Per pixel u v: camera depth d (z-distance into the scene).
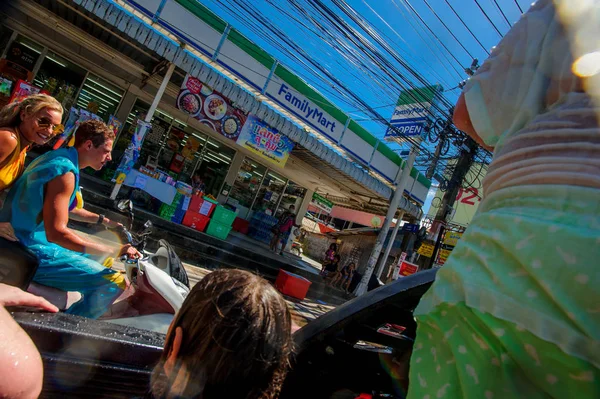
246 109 9.27
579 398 0.55
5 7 8.65
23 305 1.13
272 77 9.52
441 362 0.72
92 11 7.02
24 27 9.45
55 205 1.96
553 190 0.66
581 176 0.64
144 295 2.31
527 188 0.71
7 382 0.64
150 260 2.63
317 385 1.38
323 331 1.34
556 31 0.81
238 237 12.48
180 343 0.78
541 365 0.59
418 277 1.36
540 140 0.74
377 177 12.98
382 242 12.25
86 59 10.30
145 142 11.84
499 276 0.67
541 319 0.59
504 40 0.95
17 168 2.12
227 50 8.70
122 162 8.49
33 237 2.04
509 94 0.88
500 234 0.71
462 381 0.65
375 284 11.41
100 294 2.16
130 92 11.25
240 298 0.77
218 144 13.26
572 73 0.75
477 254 0.74
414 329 1.44
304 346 1.33
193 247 9.09
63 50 10.07
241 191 14.19
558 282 0.59
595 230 0.59
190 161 12.77
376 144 11.92
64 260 2.11
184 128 12.48
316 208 20.89
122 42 8.54
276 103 9.76
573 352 0.55
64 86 10.41
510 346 0.61
